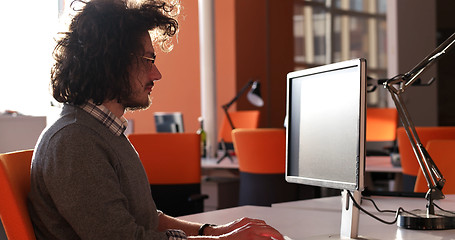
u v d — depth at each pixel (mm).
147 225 1543
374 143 5883
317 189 4578
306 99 1813
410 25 8633
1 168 1412
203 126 5977
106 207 1365
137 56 1478
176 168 4141
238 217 2164
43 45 6059
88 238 1358
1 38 6094
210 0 6184
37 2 6035
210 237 1530
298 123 1854
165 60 8594
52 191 1365
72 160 1365
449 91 13641
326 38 9484
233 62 8938
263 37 9445
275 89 9570
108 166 1406
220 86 9039
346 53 9359
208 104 6035
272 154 4352
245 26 9125
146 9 1510
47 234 1444
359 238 1744
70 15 1494
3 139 4750
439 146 2865
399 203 2400
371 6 9141
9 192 1407
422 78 8891
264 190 4418
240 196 4629
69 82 1448
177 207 4156
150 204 1561
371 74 9117
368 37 9156
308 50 9609
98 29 1438
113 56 1437
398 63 8320
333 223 2023
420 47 8883
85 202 1351
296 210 2309
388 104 8773
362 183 1531
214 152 5832
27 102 6133
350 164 1586
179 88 8555
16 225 1412
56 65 1498
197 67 8430
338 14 9406
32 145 4969
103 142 1431
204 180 5188
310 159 1779
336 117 1657
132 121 5891
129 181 1482
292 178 1860
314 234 1842
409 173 3752
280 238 1537
